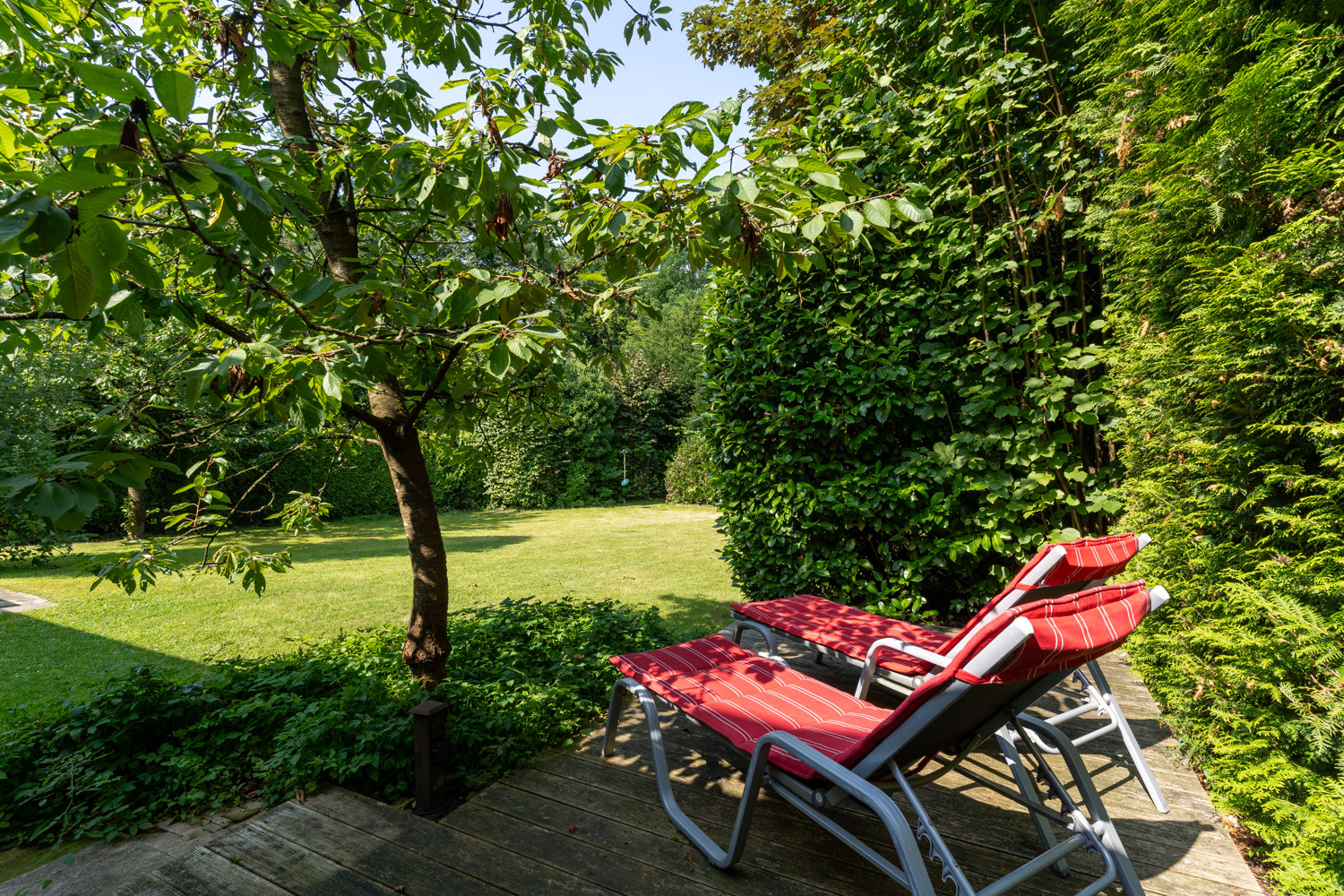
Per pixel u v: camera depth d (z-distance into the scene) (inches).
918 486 182.7
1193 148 110.9
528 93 107.2
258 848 86.7
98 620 257.0
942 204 193.5
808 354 205.3
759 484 207.3
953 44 186.1
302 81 134.4
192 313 81.6
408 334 90.1
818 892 77.3
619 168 80.8
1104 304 185.8
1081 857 84.0
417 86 112.1
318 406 81.8
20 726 130.5
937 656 96.3
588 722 129.9
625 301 106.7
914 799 66.6
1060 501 182.7
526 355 73.4
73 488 51.1
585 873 80.9
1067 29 166.7
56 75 91.0
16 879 94.9
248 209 56.9
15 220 42.4
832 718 92.0
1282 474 101.1
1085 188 173.9
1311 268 96.8
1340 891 71.9
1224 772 100.1
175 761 115.7
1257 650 98.7
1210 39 117.4
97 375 305.4
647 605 275.7
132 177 52.3
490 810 96.0
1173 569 120.5
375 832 90.4
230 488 608.1
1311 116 102.0
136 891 77.8
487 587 318.0
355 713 120.2
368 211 133.2
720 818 93.7
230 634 235.8
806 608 148.0
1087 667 107.7
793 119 233.9
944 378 186.9
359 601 289.4
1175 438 119.0
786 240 91.0
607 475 914.7
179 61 107.3
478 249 110.0
